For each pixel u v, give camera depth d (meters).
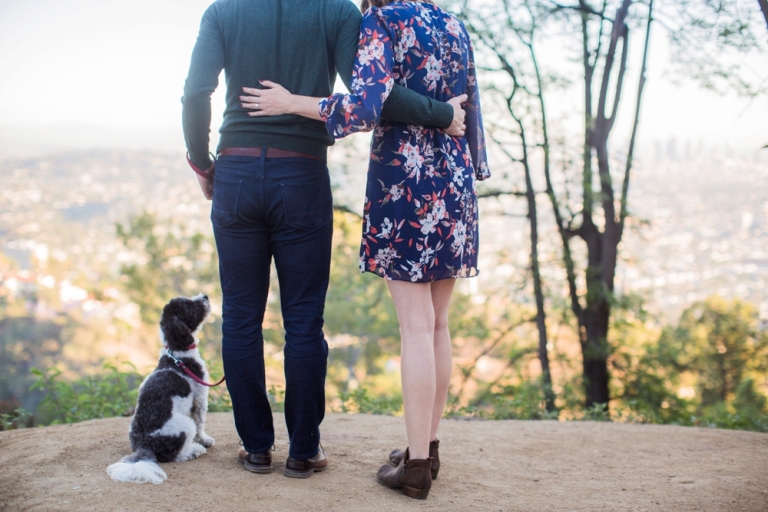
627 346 10.95
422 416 2.26
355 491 2.30
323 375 2.39
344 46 2.23
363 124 2.04
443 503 2.22
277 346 16.80
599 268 10.20
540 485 2.52
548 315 11.12
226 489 2.24
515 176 10.74
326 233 2.34
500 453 3.03
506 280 10.97
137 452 2.40
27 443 2.81
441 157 2.25
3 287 50.62
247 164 2.20
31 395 10.64
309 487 2.31
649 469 2.81
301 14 2.23
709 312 14.75
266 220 2.26
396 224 2.21
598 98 10.12
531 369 10.78
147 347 22.47
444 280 2.43
